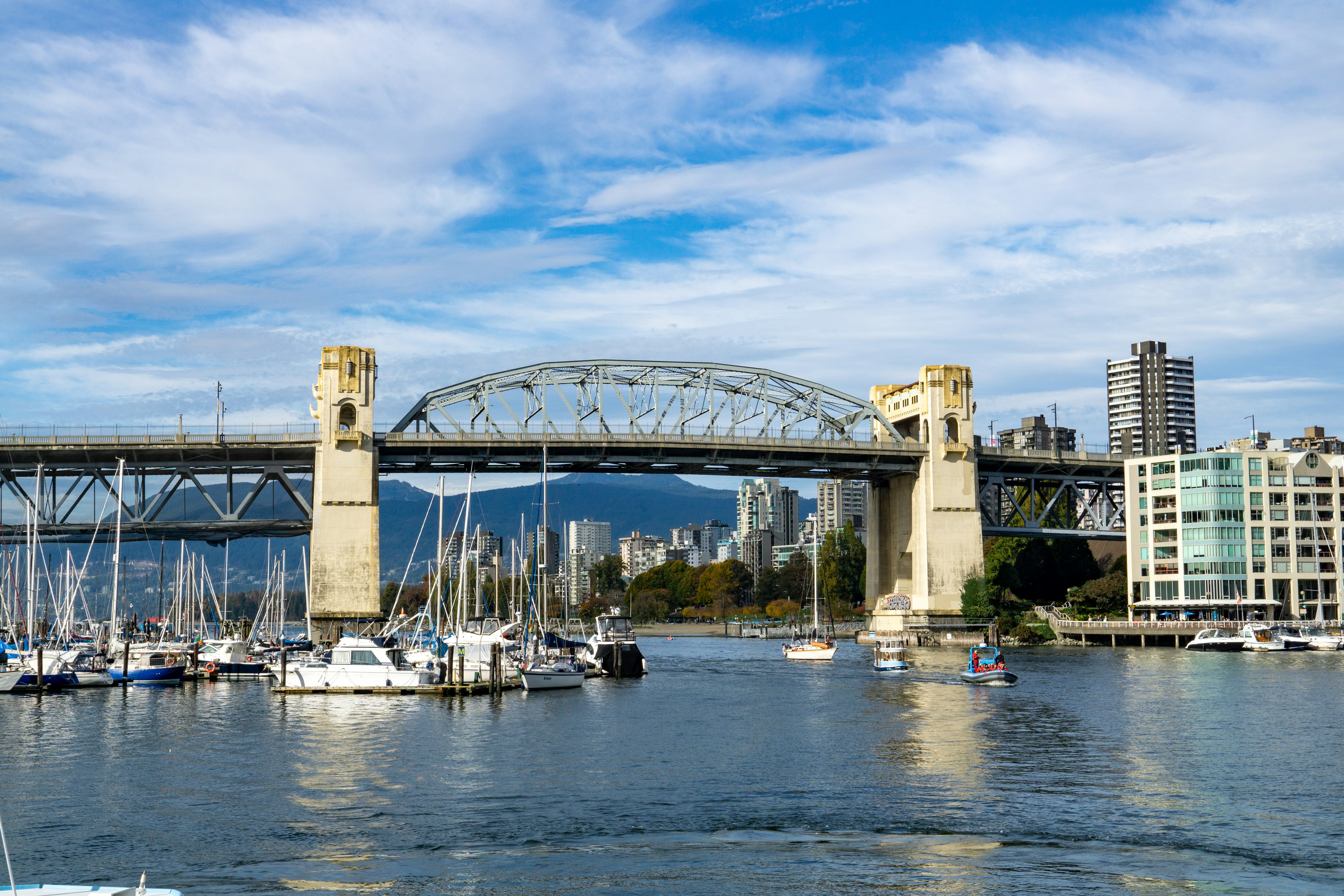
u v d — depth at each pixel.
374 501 170.88
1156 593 198.62
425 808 53.97
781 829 50.06
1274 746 71.75
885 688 115.31
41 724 83.12
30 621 136.75
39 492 155.62
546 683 110.94
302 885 42.62
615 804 55.00
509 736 76.38
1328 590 196.25
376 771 63.25
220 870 44.28
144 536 174.62
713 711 92.25
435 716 88.06
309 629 165.00
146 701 99.88
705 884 42.66
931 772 63.00
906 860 45.41
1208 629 180.50
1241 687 111.12
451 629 141.50
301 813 53.00
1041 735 77.12
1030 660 157.25
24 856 46.06
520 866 44.81
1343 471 197.12
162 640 145.75
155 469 172.75
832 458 194.00
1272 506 194.00
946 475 195.12
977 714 89.44
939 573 193.25
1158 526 199.25
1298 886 42.28
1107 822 51.22
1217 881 42.78
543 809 53.84
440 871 44.19
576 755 68.81
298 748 71.19
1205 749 70.62
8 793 57.47
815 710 92.81
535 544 164.75
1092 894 41.44
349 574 168.62
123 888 35.34
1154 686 112.69
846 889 42.06
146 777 61.56
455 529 164.50
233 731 79.12
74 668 115.38
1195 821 51.25
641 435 182.25
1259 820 51.53
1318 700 97.75
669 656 195.12
